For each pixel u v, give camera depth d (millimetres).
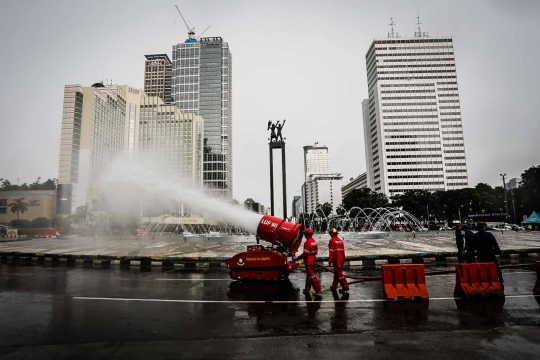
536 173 72125
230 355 4922
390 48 144000
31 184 118688
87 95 108938
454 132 139750
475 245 9438
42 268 15289
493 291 8477
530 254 17047
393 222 83625
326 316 6984
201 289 10047
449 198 86438
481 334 5738
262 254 11328
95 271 14180
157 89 199125
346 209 90938
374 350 5070
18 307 7926
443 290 9406
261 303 8195
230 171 174375
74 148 103375
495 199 88062
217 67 173375
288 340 5551
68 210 98562
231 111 187125
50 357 4918
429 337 5617
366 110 162750
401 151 138000
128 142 135625
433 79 142500
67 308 7809
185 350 5133
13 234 63438
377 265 15172
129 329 6211
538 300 8164
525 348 5078
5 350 5195
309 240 9547
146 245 28812
